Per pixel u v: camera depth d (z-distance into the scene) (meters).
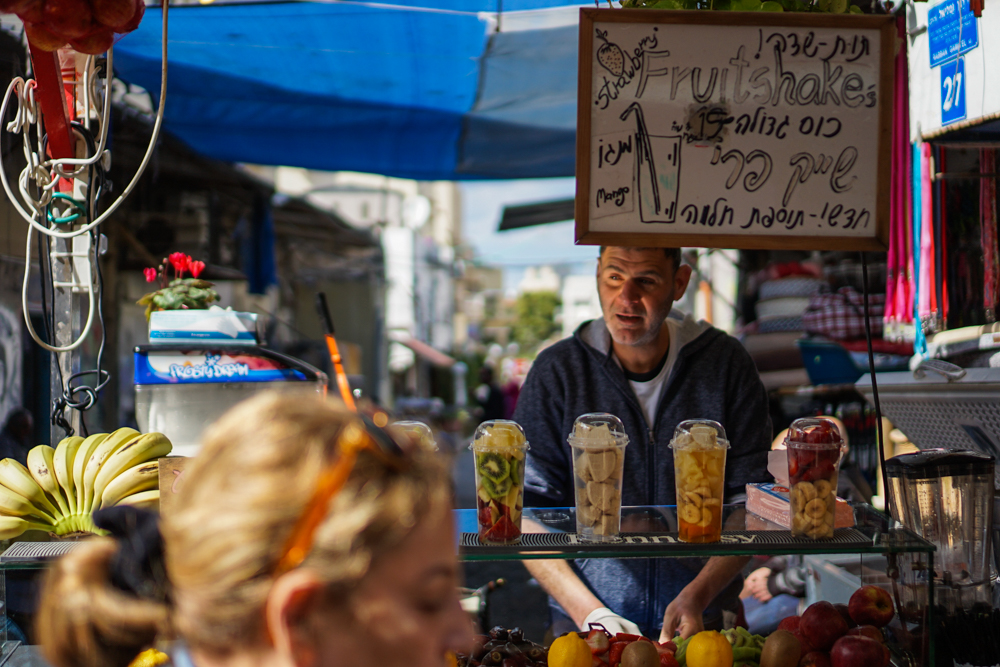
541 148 5.84
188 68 4.44
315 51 4.25
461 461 14.27
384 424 0.83
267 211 7.43
